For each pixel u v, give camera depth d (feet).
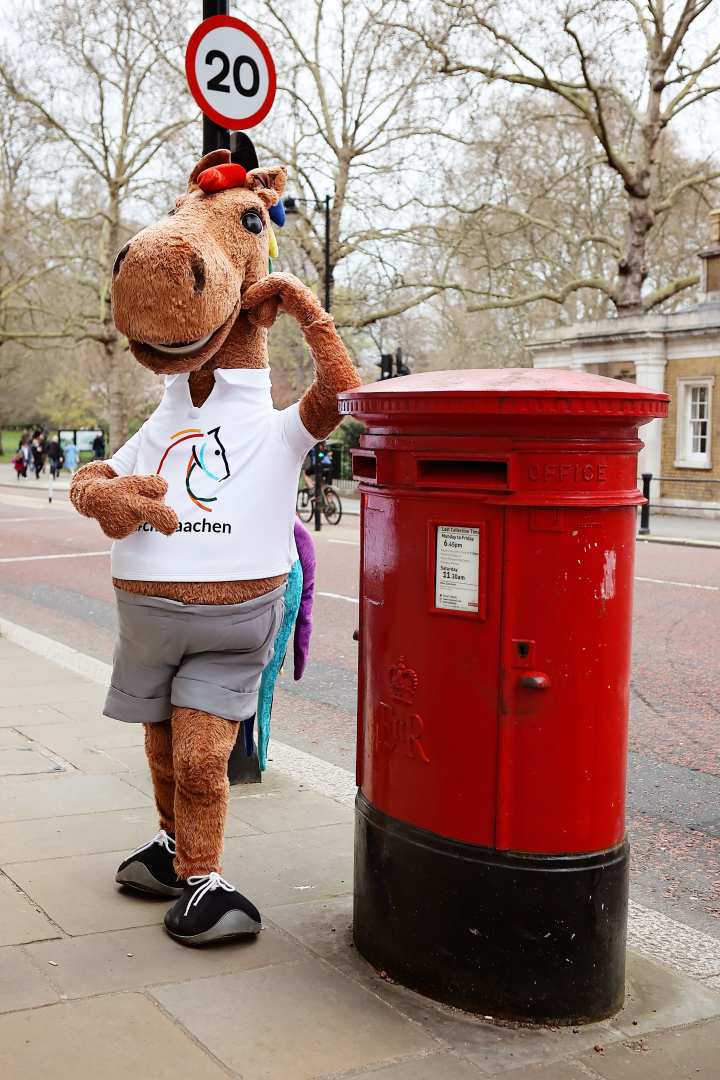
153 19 113.09
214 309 10.43
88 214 133.90
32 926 11.27
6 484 144.66
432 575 9.82
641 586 43.52
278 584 11.48
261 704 15.79
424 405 9.40
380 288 109.91
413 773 10.11
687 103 98.17
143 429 11.68
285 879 12.84
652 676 27.14
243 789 16.43
